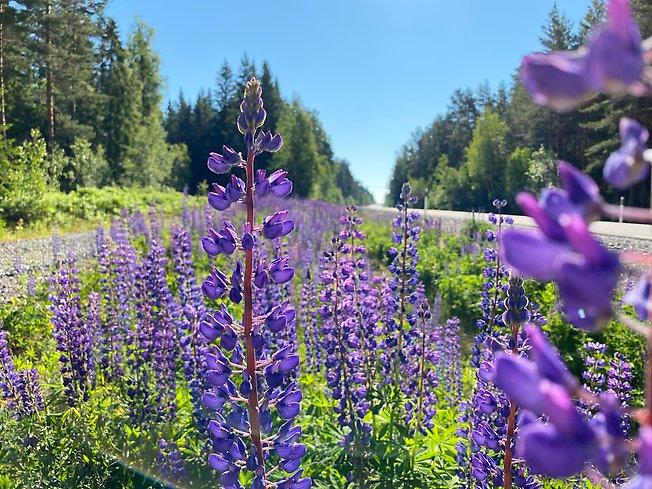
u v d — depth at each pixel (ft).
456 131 294.66
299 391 10.82
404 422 17.28
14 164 84.48
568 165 3.17
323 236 54.95
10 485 14.30
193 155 263.49
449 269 46.52
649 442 2.59
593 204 3.08
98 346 21.34
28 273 46.68
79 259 51.75
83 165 140.15
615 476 10.52
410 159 346.13
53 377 22.06
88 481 14.87
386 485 15.07
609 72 2.77
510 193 166.20
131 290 25.39
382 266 54.90
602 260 2.84
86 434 15.80
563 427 3.02
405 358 18.17
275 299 21.39
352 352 16.69
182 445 16.79
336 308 16.89
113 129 177.47
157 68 205.67
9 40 127.95
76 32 144.05
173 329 19.27
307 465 15.34
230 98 270.26
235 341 10.57
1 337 18.67
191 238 52.47
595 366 18.10
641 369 23.81
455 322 23.88
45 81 162.91
